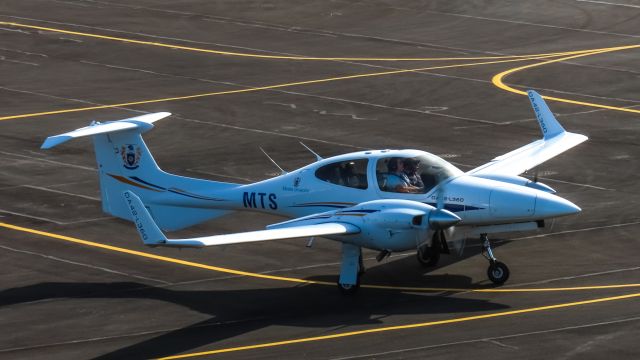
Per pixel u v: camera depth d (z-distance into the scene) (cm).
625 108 14088
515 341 7112
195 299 8200
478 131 13125
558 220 9888
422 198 8350
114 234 9806
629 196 10581
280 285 8494
